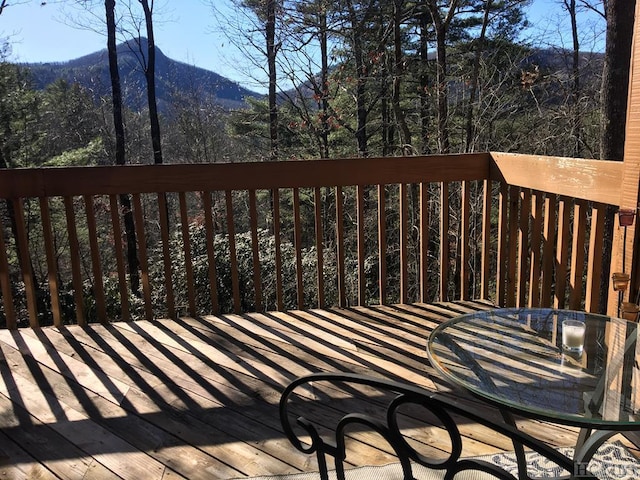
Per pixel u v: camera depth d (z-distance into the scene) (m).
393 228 10.16
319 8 9.55
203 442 1.87
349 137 12.23
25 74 13.14
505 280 3.57
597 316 1.87
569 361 1.51
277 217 3.21
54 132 15.27
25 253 2.96
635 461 1.73
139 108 16.73
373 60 9.50
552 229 2.91
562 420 1.20
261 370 2.46
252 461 1.76
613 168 2.26
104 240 14.35
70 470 1.72
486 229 3.42
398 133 11.57
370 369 2.46
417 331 2.94
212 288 3.23
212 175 3.06
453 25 12.20
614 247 2.32
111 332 2.96
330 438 1.87
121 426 1.99
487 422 1.08
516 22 10.55
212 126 17.17
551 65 9.47
